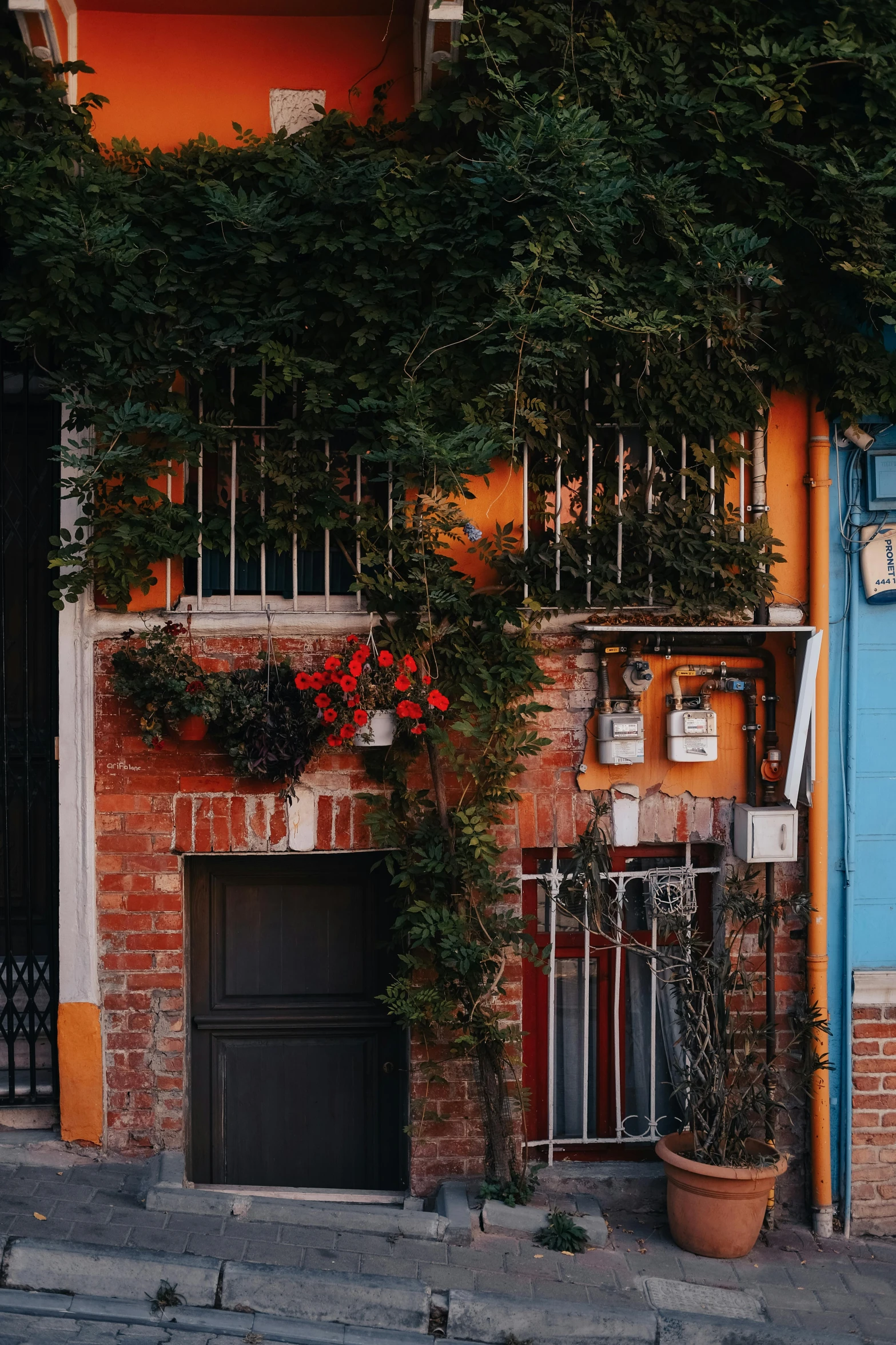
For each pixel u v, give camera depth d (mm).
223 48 5641
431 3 5016
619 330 5355
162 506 5340
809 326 5480
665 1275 5145
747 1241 5344
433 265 5441
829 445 5777
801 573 5816
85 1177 5355
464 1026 5434
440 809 5391
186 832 5520
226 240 5227
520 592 5578
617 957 5879
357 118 5676
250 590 5691
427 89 5418
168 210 5281
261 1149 5863
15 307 5234
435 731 5223
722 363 5570
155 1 5488
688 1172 5273
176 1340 4391
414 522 5355
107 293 5285
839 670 5844
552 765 5676
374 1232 5184
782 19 5449
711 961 5586
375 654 5367
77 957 5504
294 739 5305
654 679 5703
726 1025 5426
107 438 5270
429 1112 5609
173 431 5199
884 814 5855
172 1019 5547
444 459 5062
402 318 5367
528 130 5098
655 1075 5879
